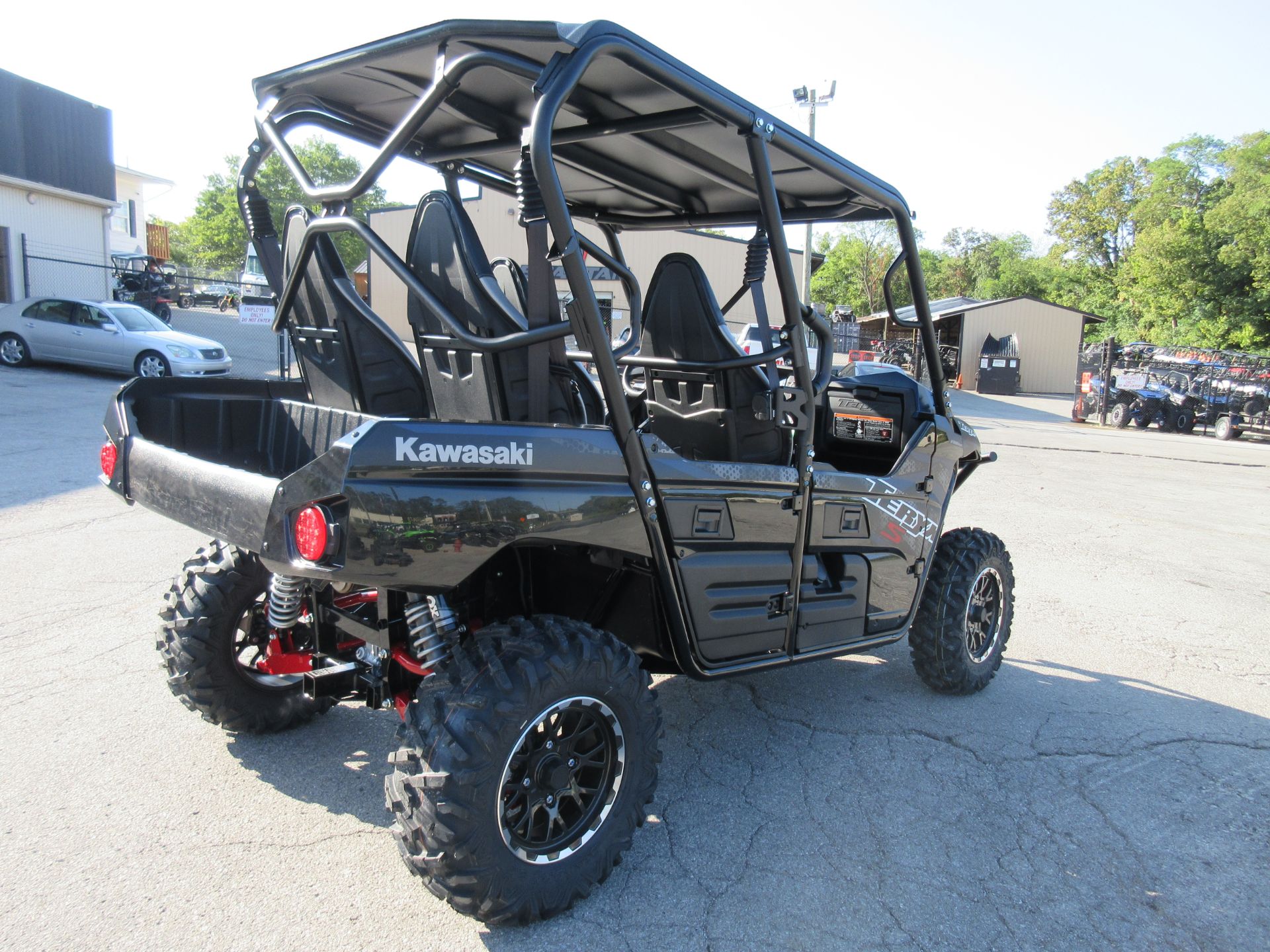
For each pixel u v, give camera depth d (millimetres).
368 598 3234
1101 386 21516
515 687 2246
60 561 5391
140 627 4418
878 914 2518
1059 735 3775
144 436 2920
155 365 14641
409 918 2406
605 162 3443
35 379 14055
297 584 2963
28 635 4254
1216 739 3812
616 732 2496
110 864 2568
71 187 19953
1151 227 43125
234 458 3322
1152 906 2621
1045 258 68688
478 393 2615
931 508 3877
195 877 2531
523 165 2271
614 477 2484
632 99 2736
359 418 2932
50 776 3031
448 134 3195
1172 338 39656
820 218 3816
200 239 60906
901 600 3770
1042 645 4996
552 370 2615
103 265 21094
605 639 2492
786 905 2537
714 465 2803
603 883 2594
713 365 3062
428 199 2562
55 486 7242
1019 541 7578
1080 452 15031
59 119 19500
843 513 3369
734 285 17141
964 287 83812
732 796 3154
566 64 2215
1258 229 36938
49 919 2314
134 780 3041
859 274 66625
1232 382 19641
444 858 2166
